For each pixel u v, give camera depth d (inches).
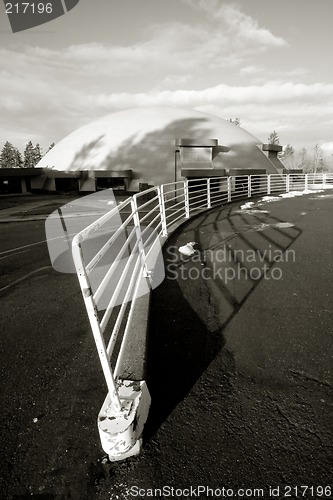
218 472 72.1
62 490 70.6
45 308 167.3
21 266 251.9
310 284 175.5
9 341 134.4
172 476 71.7
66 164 1309.1
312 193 782.5
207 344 122.5
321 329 129.1
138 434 75.7
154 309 151.8
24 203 824.3
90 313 66.6
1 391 103.2
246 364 109.8
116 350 121.7
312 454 75.6
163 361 113.1
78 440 83.2
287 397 94.0
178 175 1092.5
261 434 81.6
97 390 101.7
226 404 92.2
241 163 1160.8
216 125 1354.6
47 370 113.4
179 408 91.1
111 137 1279.5
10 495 70.1
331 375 102.3
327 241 270.8
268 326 133.2
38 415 92.4
